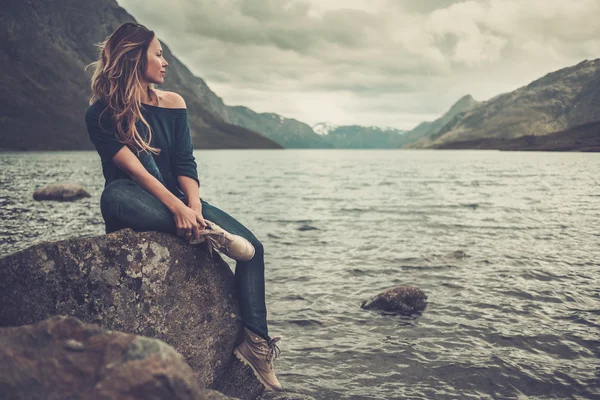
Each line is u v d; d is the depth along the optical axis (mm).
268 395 4242
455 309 7031
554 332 6047
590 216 17578
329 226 15367
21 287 3256
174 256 3600
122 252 3406
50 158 97188
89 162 76625
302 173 54938
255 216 17703
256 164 85938
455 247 11656
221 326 3834
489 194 27156
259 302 3895
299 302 7492
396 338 5961
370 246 11945
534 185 34562
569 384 4676
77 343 1952
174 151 3898
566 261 10016
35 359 1905
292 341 5906
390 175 50688
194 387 1872
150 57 3531
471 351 5512
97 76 3488
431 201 23359
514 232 13953
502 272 9148
